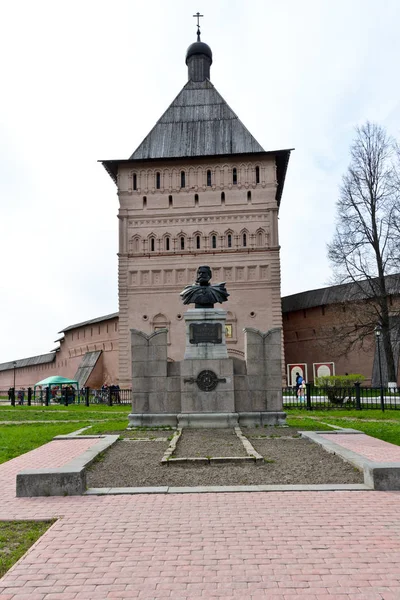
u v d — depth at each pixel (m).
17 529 6.09
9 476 8.99
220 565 4.98
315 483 8.06
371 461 8.73
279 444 11.81
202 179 44.81
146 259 43.66
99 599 4.34
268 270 42.97
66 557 5.19
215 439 12.53
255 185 44.28
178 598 4.35
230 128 46.56
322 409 24.78
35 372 72.00
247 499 7.20
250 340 15.95
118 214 44.53
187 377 15.44
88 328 57.00
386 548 5.40
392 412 22.83
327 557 5.17
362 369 46.72
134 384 15.65
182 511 6.67
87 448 11.93
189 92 48.97
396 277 41.16
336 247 40.38
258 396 15.73
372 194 40.16
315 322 51.16
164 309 42.88
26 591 4.48
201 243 43.78
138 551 5.34
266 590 4.48
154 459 10.11
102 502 7.14
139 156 45.44
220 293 16.28
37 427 18.05
